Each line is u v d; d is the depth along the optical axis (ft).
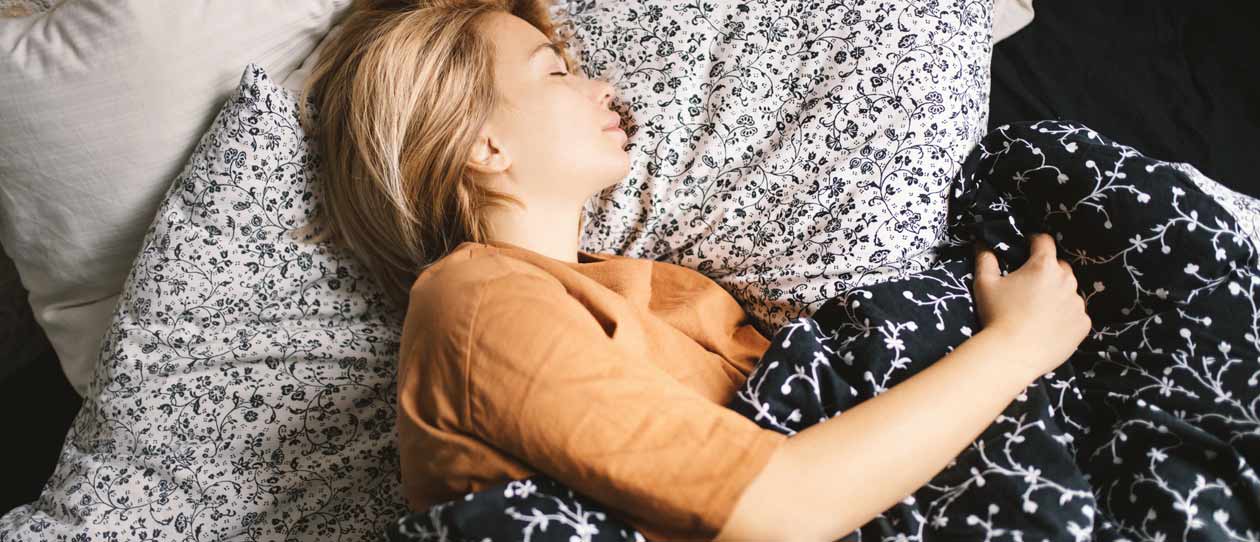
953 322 2.78
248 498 2.98
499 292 2.26
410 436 2.30
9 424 4.28
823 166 3.15
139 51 2.85
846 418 2.21
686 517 2.00
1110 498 2.44
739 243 3.22
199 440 2.97
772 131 3.31
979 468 2.42
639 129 3.35
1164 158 3.96
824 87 3.25
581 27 3.53
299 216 3.07
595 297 2.57
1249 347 2.59
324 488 3.03
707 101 3.38
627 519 2.15
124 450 2.95
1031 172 3.00
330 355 3.07
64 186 2.97
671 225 3.32
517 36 3.04
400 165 2.92
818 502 2.03
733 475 2.00
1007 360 2.46
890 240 3.05
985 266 2.94
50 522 2.92
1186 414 2.54
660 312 3.00
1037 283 2.74
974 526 2.33
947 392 2.30
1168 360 2.65
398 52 2.92
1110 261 2.81
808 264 3.09
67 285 3.24
